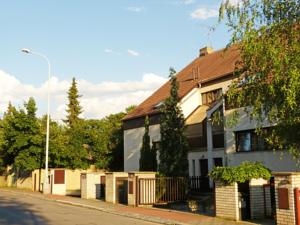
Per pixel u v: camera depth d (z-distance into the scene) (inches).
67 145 1525.6
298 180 534.3
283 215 537.0
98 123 1833.2
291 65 475.2
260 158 992.9
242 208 624.7
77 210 815.7
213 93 1381.6
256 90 522.0
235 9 538.3
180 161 945.5
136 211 768.9
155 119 1489.9
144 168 1109.1
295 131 527.5
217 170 649.6
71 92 2856.8
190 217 669.9
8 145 1418.6
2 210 782.5
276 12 515.2
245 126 1031.0
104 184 1086.4
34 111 1421.0
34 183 1432.1
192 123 1333.7
